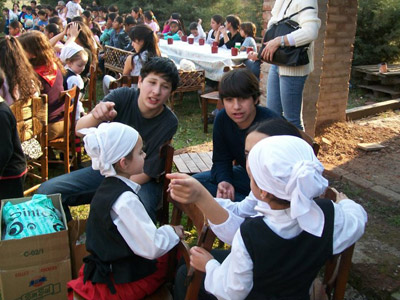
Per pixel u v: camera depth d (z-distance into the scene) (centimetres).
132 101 269
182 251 179
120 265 185
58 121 401
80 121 249
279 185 133
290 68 354
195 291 164
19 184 281
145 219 181
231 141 258
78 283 192
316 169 132
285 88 364
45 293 213
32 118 339
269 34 358
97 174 272
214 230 173
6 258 200
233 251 147
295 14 343
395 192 349
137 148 190
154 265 196
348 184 374
